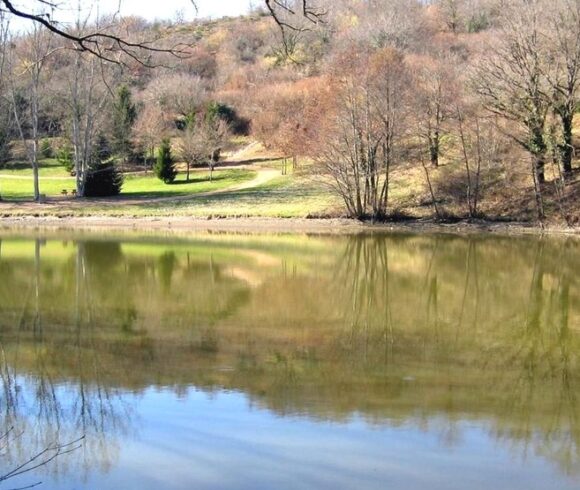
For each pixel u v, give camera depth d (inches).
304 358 449.4
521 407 362.0
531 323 571.8
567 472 291.4
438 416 347.9
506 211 1365.7
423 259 965.8
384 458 300.4
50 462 297.1
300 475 285.0
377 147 1421.0
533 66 1315.2
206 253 1014.4
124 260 932.0
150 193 1865.2
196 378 405.7
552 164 1414.9
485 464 297.0
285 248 1079.0
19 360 441.4
